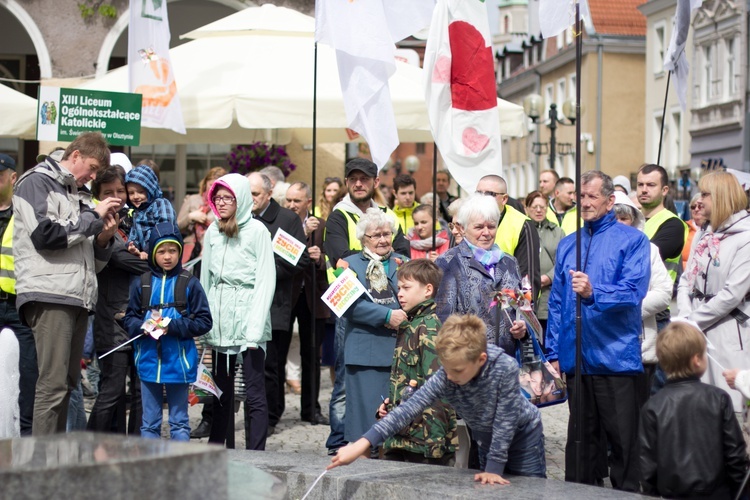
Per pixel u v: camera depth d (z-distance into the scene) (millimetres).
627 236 6395
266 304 7551
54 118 9531
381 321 7012
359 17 8039
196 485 3246
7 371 6586
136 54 9875
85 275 6742
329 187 11273
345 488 5203
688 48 45750
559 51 58062
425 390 5207
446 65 8016
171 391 7293
